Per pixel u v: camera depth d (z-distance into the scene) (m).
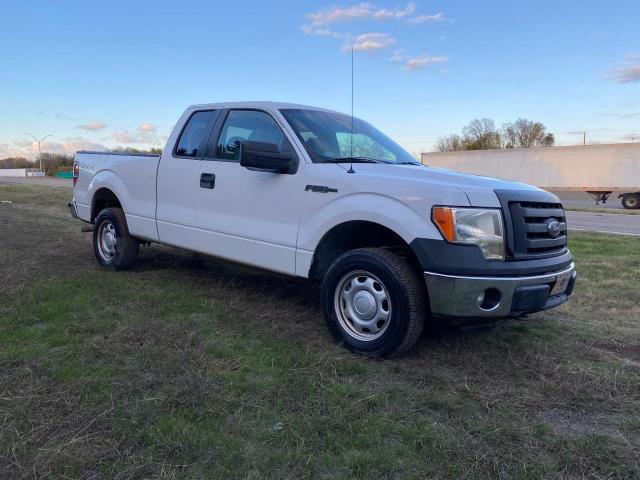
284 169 4.45
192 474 2.45
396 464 2.59
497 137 71.06
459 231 3.56
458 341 4.33
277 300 5.33
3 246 7.98
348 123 5.25
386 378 3.57
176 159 5.57
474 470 2.57
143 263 6.89
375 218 3.86
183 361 3.66
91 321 4.45
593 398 3.38
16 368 3.48
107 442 2.66
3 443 2.63
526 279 3.64
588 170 28.45
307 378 3.46
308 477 2.47
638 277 7.04
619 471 2.61
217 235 5.06
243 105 5.16
